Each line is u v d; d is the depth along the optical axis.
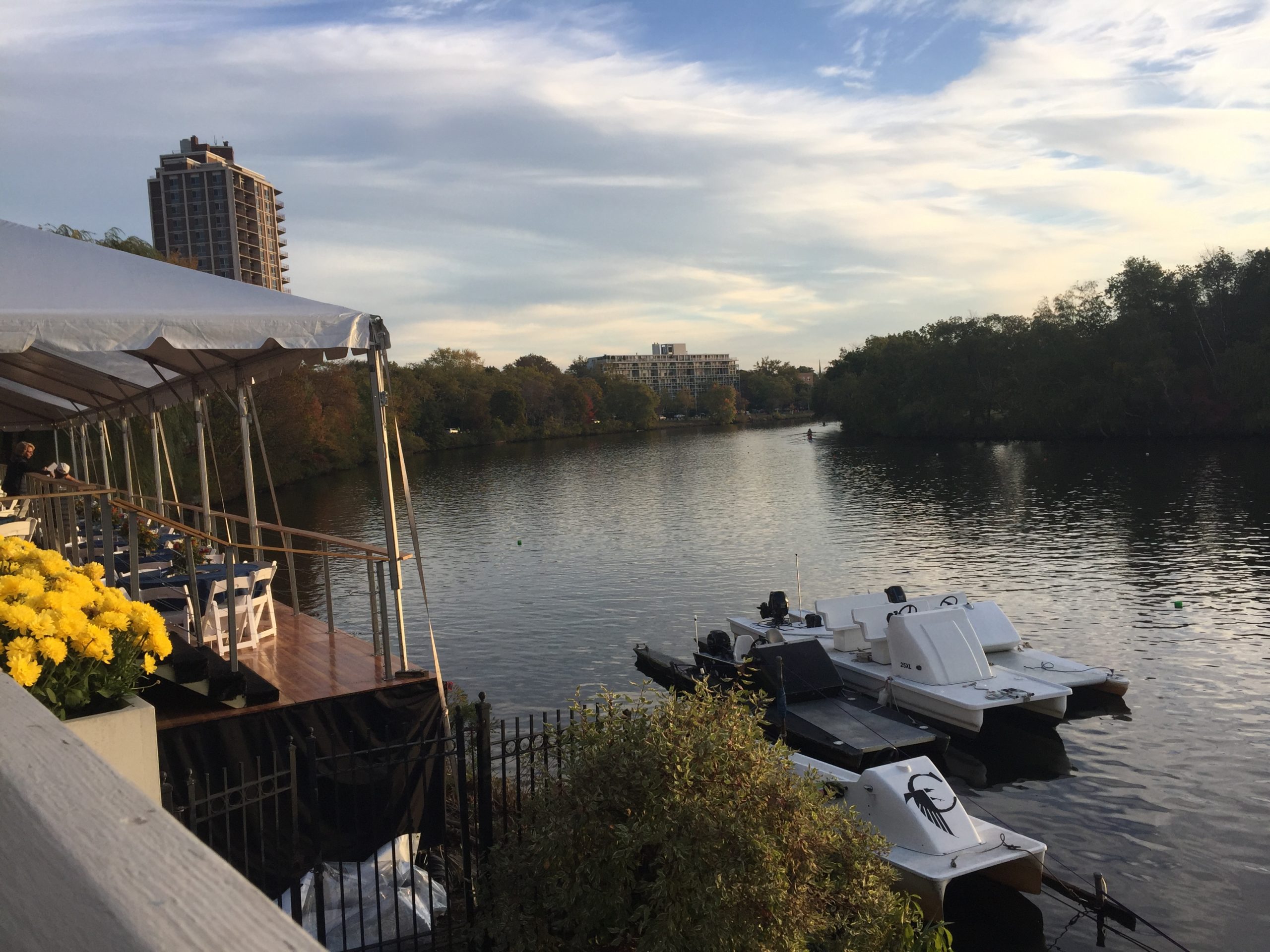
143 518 12.24
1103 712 15.00
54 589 4.37
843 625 17.48
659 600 24.41
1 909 0.70
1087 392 70.50
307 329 6.75
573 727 6.21
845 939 5.98
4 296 6.29
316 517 45.03
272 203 180.50
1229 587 22.38
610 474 66.00
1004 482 47.50
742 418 191.75
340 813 6.37
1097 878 9.23
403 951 6.40
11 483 12.54
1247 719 14.36
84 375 10.95
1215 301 67.44
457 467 79.38
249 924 0.61
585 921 5.57
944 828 9.12
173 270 7.25
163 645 4.43
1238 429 64.25
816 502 42.97
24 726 1.02
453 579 28.25
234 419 51.16
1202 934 9.12
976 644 15.34
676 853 5.25
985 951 8.84
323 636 9.38
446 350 131.88
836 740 13.10
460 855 8.23
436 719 7.29
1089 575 24.61
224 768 6.22
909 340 105.19
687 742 5.64
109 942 0.59
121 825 0.76
